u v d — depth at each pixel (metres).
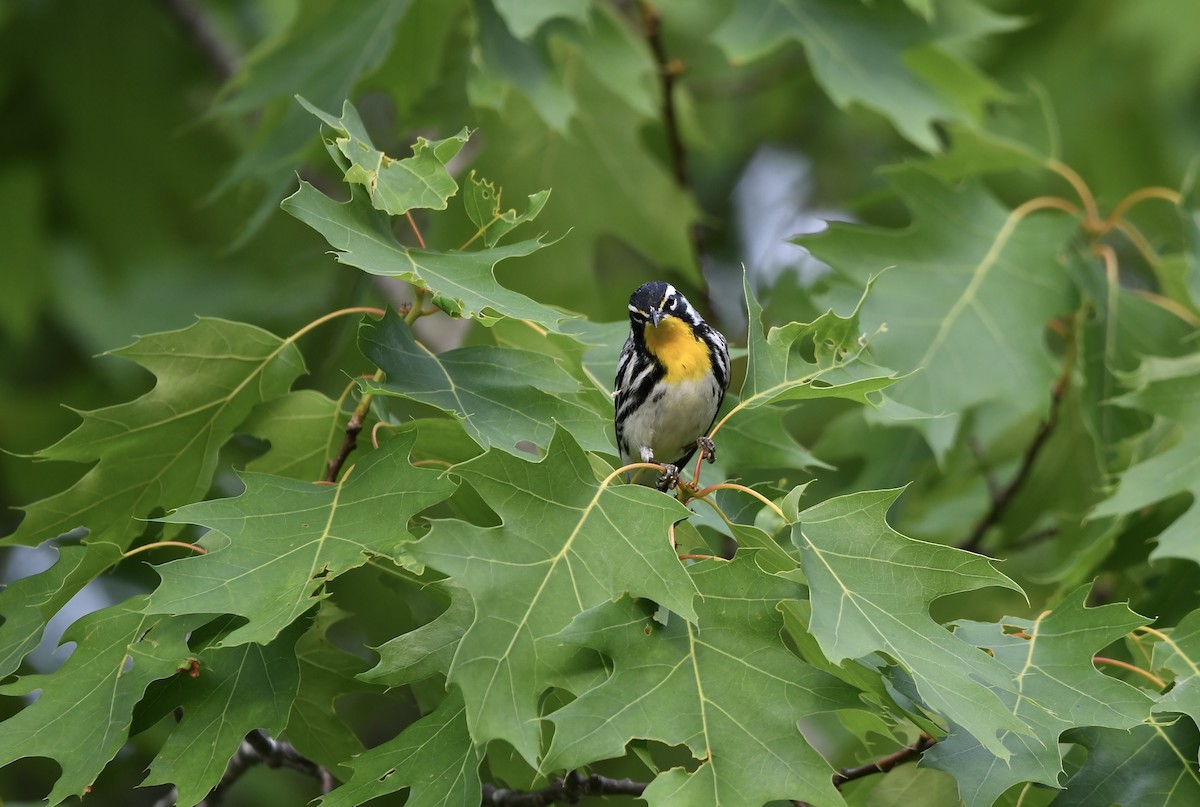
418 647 6.47
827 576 6.44
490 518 8.05
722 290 18.61
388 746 6.69
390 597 10.26
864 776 7.55
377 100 19.28
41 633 7.34
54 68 16.61
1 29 16.33
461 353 7.53
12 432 17.06
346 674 8.16
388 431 7.83
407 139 14.68
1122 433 11.41
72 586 7.34
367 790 6.60
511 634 6.04
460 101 14.09
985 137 12.32
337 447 8.34
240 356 7.92
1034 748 6.47
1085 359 11.45
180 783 6.46
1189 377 9.55
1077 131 17.19
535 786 8.25
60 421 17.30
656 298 10.47
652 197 14.05
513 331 8.61
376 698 15.59
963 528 13.84
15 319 17.05
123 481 8.06
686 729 6.05
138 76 16.86
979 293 11.11
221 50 17.12
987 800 6.35
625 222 14.03
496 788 8.10
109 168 17.11
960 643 6.30
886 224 18.58
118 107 16.89
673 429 10.54
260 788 14.96
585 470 6.48
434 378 7.34
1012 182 17.52
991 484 13.32
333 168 13.38
